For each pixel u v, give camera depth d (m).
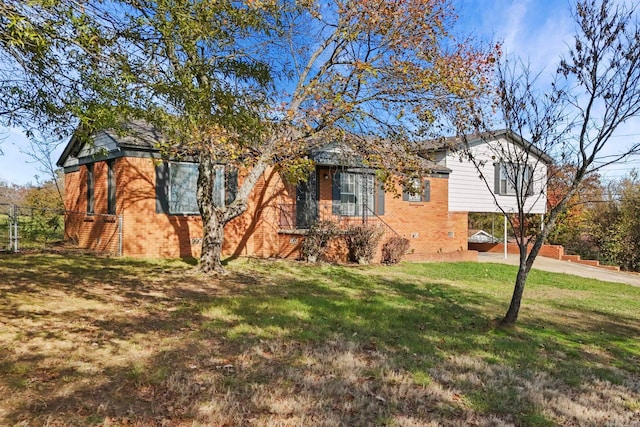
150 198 12.86
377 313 7.30
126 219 12.52
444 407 3.78
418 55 10.36
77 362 4.35
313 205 15.40
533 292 11.31
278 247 14.84
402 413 3.61
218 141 9.05
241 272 11.16
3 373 3.95
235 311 6.85
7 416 3.20
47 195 22.41
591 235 22.53
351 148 11.82
